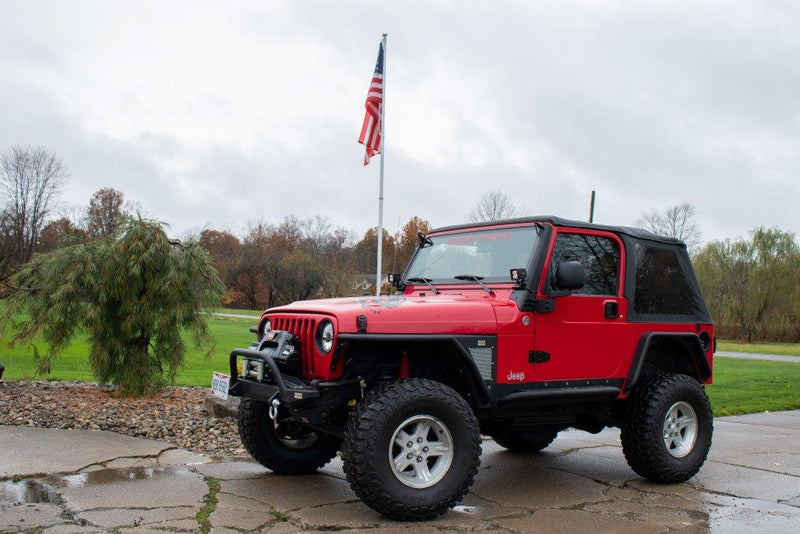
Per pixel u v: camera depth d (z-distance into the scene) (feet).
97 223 144.25
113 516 13.62
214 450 20.13
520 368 15.90
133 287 25.84
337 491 16.42
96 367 26.40
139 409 24.70
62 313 25.58
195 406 25.77
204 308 27.68
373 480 13.64
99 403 25.39
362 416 13.85
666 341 19.13
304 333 15.25
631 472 19.26
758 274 136.46
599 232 17.76
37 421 22.13
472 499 16.21
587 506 15.69
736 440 24.32
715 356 86.02
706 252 145.28
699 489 17.38
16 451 18.39
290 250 233.55
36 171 139.23
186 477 16.97
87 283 25.30
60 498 14.69
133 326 26.03
